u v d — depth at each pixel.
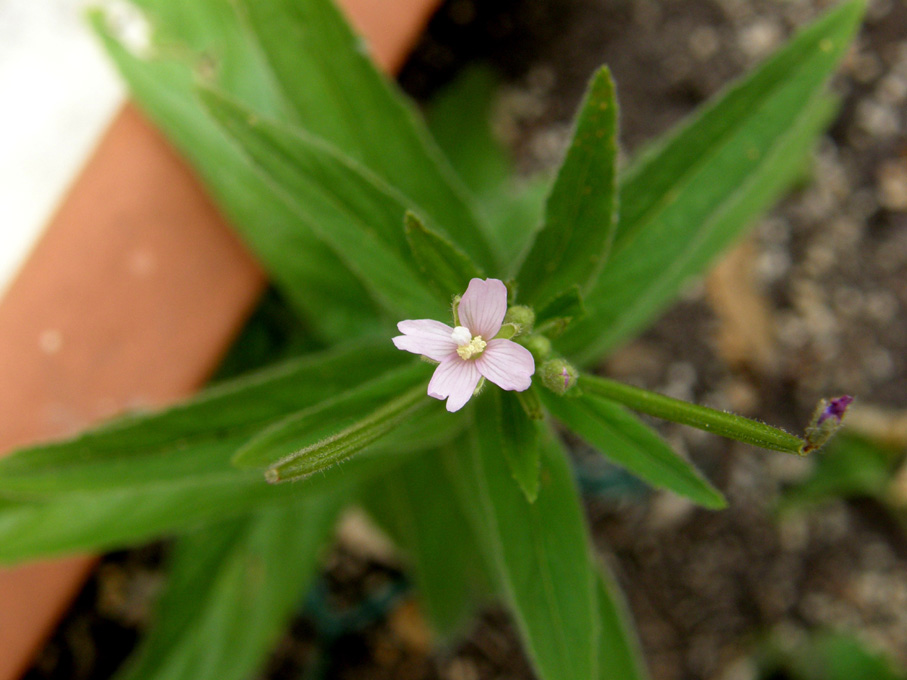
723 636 0.16
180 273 0.10
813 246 0.17
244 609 0.11
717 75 0.17
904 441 0.16
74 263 0.09
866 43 0.17
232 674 0.10
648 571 0.16
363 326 0.10
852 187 0.17
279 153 0.08
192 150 0.09
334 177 0.08
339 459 0.07
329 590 0.16
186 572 0.11
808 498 0.16
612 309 0.09
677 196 0.09
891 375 0.16
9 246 0.10
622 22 0.17
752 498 0.16
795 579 0.16
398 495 0.12
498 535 0.08
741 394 0.16
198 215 0.10
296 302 0.10
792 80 0.08
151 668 0.10
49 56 0.10
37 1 0.10
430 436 0.08
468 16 0.17
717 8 0.17
